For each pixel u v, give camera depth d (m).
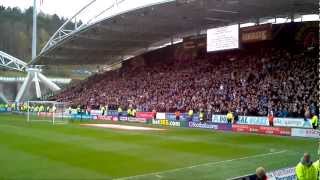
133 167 19.72
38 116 64.12
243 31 50.56
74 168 19.41
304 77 41.56
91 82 72.69
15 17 131.00
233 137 32.94
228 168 19.64
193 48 58.19
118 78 67.12
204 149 25.80
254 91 43.53
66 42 59.88
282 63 46.09
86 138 31.45
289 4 42.62
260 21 52.09
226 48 45.44
